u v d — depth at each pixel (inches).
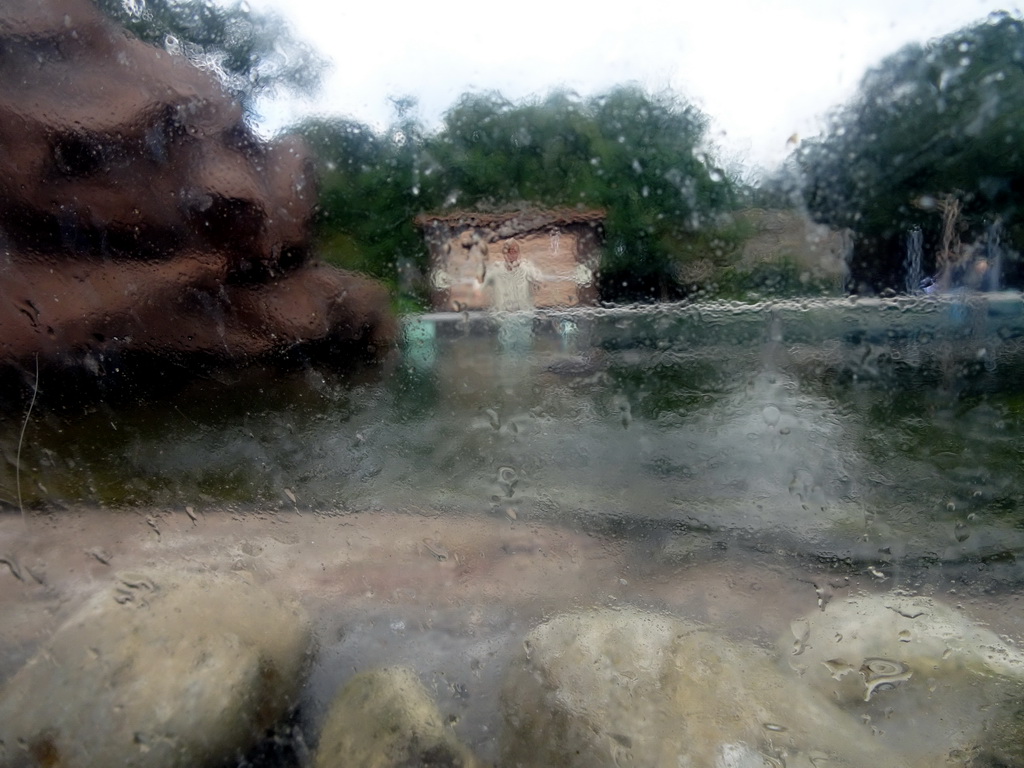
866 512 60.2
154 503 64.6
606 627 51.3
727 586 55.0
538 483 66.6
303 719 47.5
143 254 68.2
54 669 47.8
